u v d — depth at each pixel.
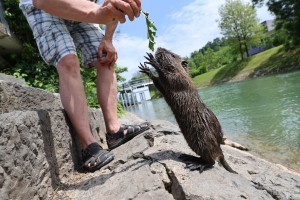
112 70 1.21
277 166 1.30
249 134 2.22
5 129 0.69
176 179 0.77
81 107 1.03
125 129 1.21
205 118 0.84
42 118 0.90
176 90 0.86
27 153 0.76
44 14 1.04
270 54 13.12
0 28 2.39
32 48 2.94
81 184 0.90
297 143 1.81
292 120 2.42
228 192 0.70
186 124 0.84
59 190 0.88
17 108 1.08
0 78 1.55
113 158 1.03
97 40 1.20
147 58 0.88
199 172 0.80
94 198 0.78
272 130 2.22
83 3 0.86
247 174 0.93
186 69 0.94
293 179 0.90
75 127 1.04
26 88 1.17
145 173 0.83
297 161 1.54
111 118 1.20
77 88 1.03
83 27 1.19
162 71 0.87
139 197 0.72
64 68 1.02
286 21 10.27
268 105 3.39
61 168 0.96
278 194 0.75
